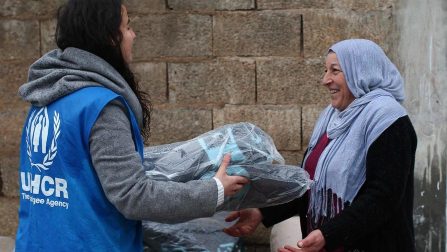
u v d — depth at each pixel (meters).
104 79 2.23
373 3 3.97
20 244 2.38
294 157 4.11
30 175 2.36
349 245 2.67
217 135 2.66
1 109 4.22
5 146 4.25
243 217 3.02
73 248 2.21
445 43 3.89
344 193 2.63
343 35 4.00
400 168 2.53
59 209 2.24
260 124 4.10
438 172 3.97
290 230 3.65
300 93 4.06
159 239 2.83
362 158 2.62
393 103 2.60
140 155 2.28
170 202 2.21
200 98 4.12
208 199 2.29
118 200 2.14
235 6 4.04
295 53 4.04
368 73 2.69
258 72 4.07
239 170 2.57
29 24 4.17
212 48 4.08
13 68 4.20
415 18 3.92
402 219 2.64
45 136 2.26
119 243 2.26
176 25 4.09
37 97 2.28
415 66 3.95
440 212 3.99
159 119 4.14
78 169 2.20
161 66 4.12
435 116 3.94
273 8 4.02
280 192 2.66
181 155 2.59
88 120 2.15
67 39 2.31
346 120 2.68
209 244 2.88
